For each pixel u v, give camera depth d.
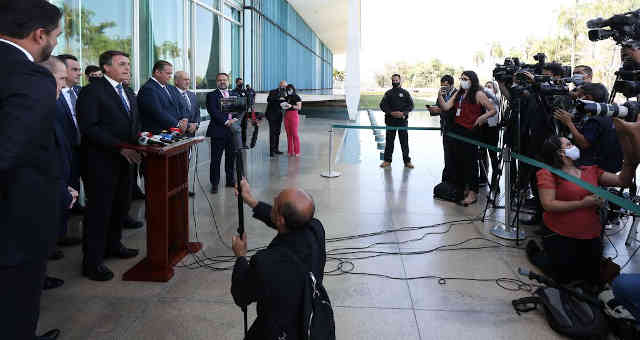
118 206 3.75
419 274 3.67
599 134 4.26
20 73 1.73
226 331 2.79
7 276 1.78
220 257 3.94
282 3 19.41
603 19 3.41
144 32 7.61
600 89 4.05
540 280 3.12
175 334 2.74
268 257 1.65
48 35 1.89
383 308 3.11
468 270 3.76
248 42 14.49
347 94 14.96
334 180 7.28
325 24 28.41
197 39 10.29
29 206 1.80
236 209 5.45
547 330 2.85
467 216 5.33
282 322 1.64
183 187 3.90
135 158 3.35
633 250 4.32
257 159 9.20
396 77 8.25
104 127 3.33
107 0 6.41
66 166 3.48
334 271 3.71
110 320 2.87
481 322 2.94
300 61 25.27
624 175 3.27
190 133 5.29
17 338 1.83
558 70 4.95
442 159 9.46
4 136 1.65
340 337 2.74
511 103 4.95
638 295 2.55
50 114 1.81
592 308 2.80
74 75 4.23
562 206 3.41
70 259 3.84
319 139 12.79
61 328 2.75
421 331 2.83
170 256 3.80
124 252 3.87
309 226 1.82
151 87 4.76
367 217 5.25
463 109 5.76
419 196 6.29
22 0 1.80
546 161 3.64
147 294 3.23
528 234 4.68
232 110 3.23
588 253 3.43
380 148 10.95
